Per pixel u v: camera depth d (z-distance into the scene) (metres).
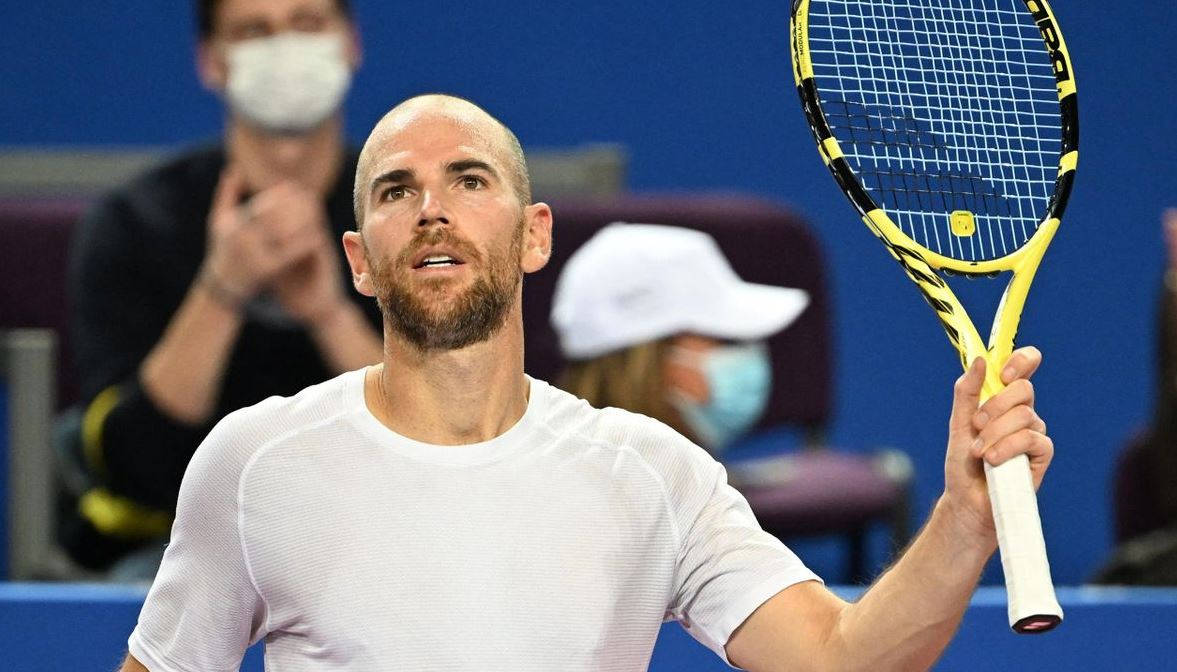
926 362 22.73
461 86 22.39
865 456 18.67
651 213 18.12
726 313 15.32
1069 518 23.00
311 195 15.74
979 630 11.55
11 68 21.94
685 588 8.10
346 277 16.55
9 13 21.91
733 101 22.73
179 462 15.48
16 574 14.41
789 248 18.55
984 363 7.21
